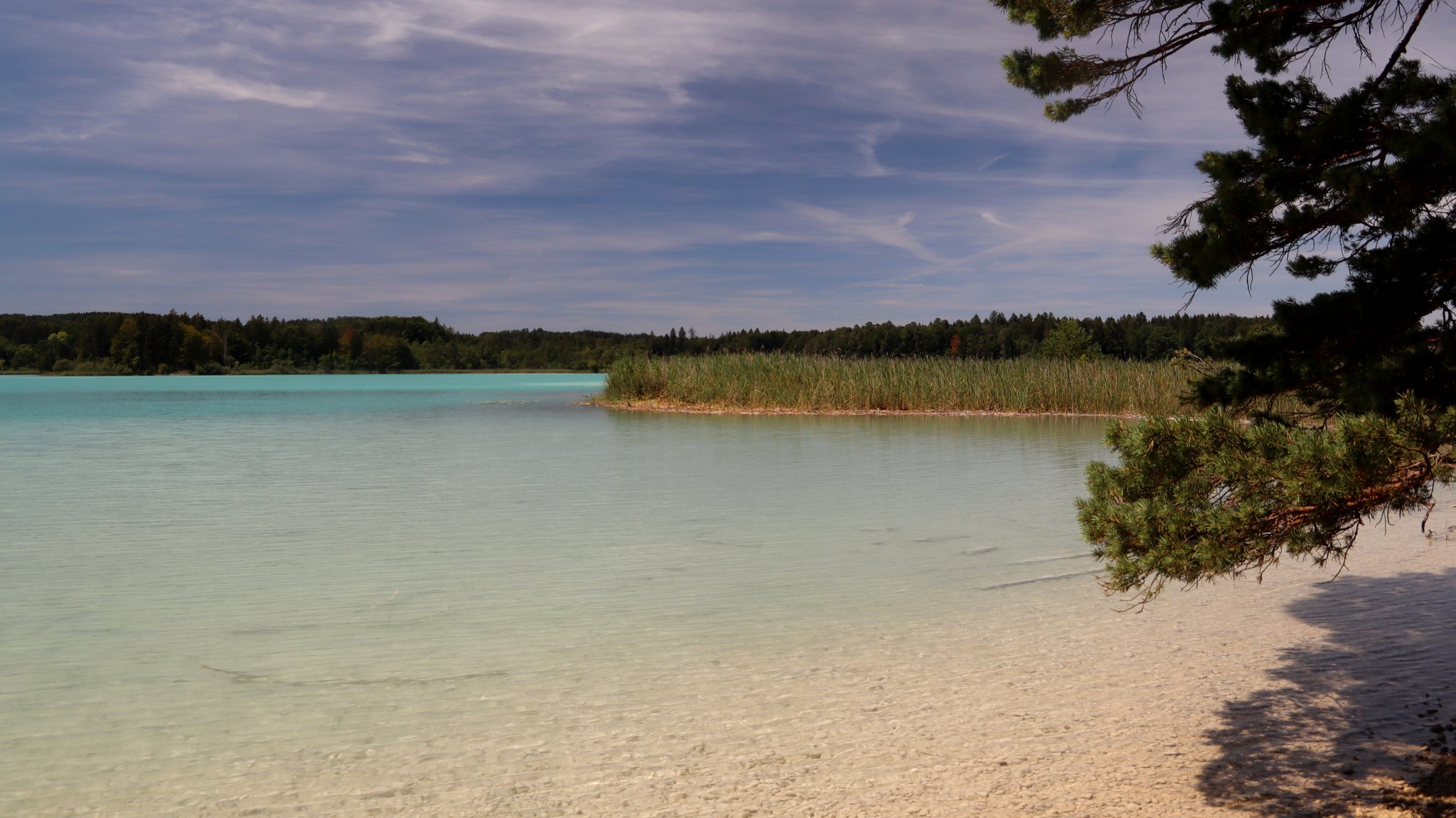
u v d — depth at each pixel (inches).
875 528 267.0
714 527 269.6
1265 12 131.3
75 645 158.4
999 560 225.5
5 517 285.1
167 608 181.6
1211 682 137.4
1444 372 108.1
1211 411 115.0
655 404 909.8
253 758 113.3
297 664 148.4
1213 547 102.9
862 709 129.0
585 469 407.2
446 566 219.5
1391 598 183.2
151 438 547.8
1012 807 99.3
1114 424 120.0
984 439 555.2
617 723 124.1
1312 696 130.3
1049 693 134.4
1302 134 117.6
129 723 124.5
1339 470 96.5
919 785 105.0
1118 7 146.5
